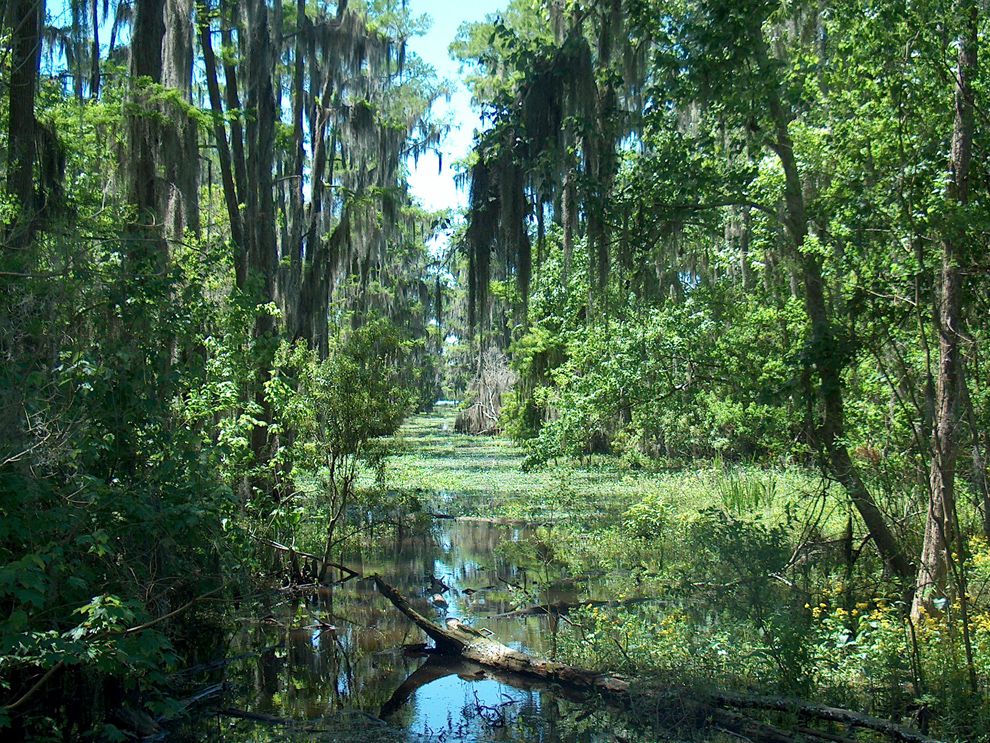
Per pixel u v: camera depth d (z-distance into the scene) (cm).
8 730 730
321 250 2122
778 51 1341
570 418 1755
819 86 1132
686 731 796
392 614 1283
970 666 736
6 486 655
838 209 1030
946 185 853
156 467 855
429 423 6681
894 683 785
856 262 1027
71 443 738
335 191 2269
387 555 1719
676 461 2512
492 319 3444
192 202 1451
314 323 2114
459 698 930
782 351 1313
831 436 1130
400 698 937
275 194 2402
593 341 1722
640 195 1238
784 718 774
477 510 2238
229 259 1281
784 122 1162
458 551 1744
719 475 2002
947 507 796
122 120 1415
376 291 3152
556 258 2233
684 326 1500
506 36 1296
